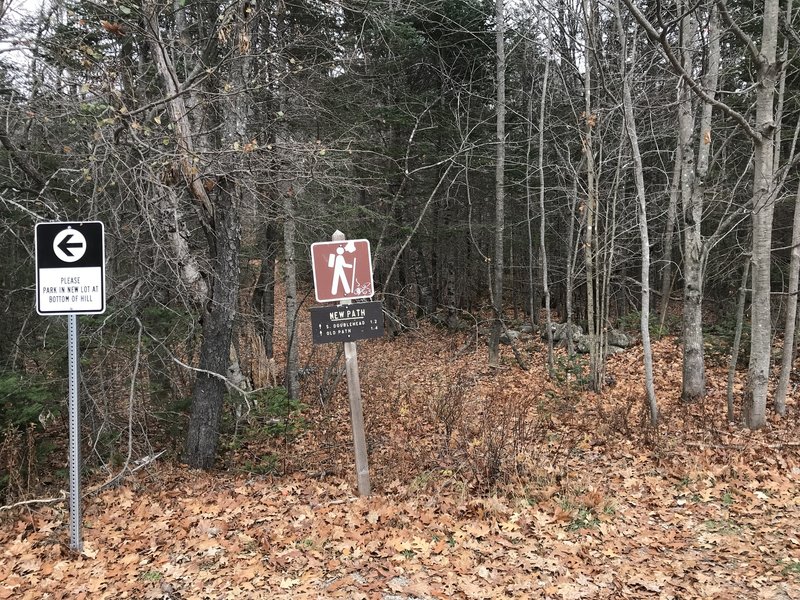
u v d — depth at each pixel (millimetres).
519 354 13898
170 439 7484
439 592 3535
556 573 3824
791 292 7785
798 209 7773
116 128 5023
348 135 10336
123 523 4832
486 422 7984
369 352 16750
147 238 6277
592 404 9812
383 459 7000
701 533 4449
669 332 14898
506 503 5125
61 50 5340
